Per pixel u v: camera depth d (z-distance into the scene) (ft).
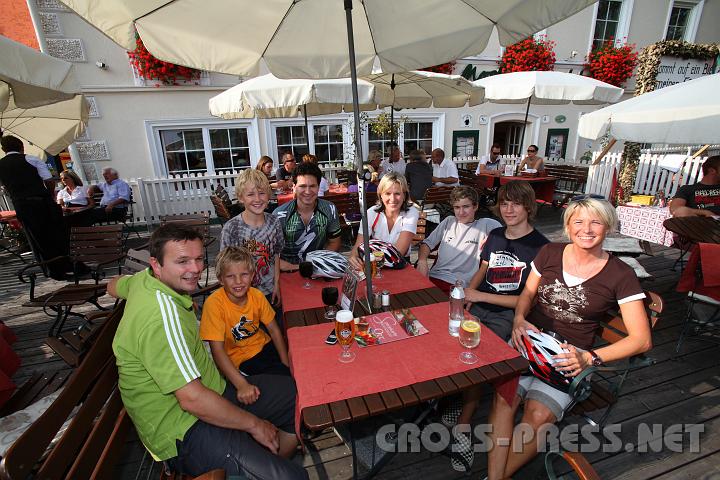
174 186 25.18
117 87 23.53
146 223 25.11
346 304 6.52
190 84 24.66
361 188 6.16
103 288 10.61
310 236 9.46
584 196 6.31
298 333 5.96
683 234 10.34
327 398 4.48
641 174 25.02
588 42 31.50
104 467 4.53
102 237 13.66
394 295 7.38
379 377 4.85
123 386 4.85
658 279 14.16
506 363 5.13
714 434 7.22
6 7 22.30
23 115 14.89
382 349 5.47
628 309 5.88
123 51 23.20
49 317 12.78
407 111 29.66
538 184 24.64
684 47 29.50
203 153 26.55
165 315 4.70
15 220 19.21
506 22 6.34
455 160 31.58
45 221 14.23
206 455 4.87
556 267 6.66
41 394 6.81
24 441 3.35
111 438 4.93
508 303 7.56
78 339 8.25
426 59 7.20
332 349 5.49
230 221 8.36
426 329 6.01
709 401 8.04
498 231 8.49
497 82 19.38
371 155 24.41
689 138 10.25
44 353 10.64
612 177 23.02
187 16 5.69
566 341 6.64
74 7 4.79
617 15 31.71
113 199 21.53
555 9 5.94
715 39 34.47
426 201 20.13
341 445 7.24
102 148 24.32
